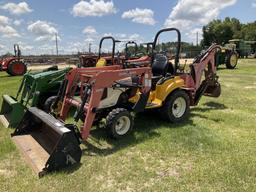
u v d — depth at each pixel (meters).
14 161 4.49
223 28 56.38
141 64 6.82
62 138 4.10
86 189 3.70
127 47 10.28
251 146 4.95
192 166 4.26
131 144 5.06
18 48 18.59
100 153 4.72
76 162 4.25
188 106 6.41
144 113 6.81
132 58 9.72
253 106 7.82
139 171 4.14
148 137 5.37
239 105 7.93
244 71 17.03
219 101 8.40
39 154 4.50
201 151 4.75
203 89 7.21
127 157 4.58
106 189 3.70
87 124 4.80
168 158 4.53
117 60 9.45
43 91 6.82
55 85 6.88
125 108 5.56
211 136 5.43
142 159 4.50
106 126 5.13
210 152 4.71
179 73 6.56
